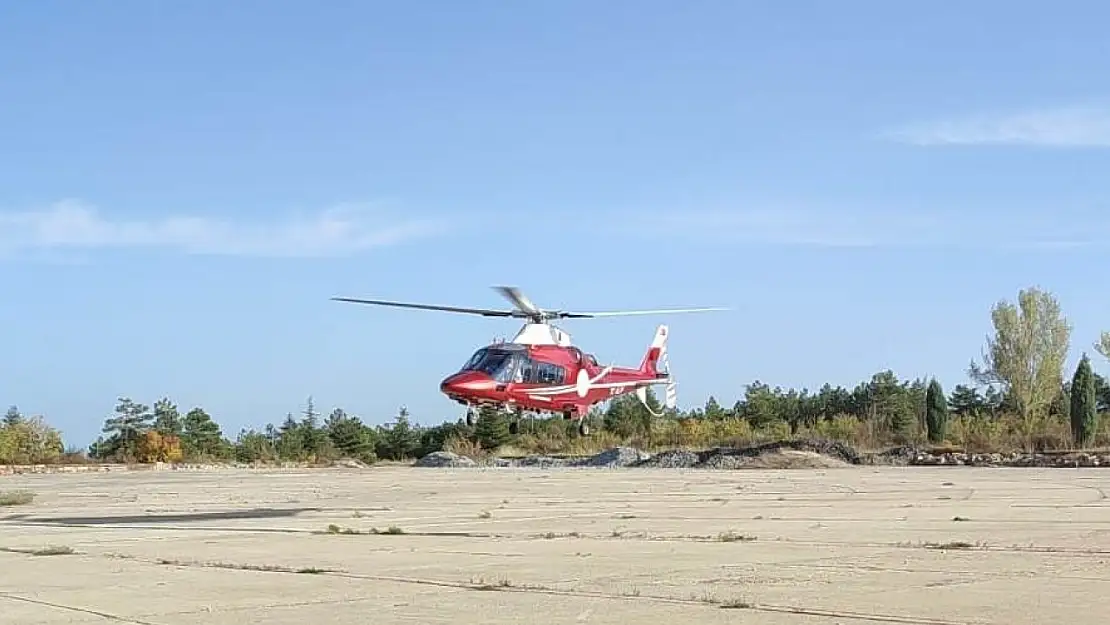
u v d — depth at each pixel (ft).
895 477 129.08
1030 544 51.93
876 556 48.06
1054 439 214.69
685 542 55.57
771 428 279.69
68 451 254.47
